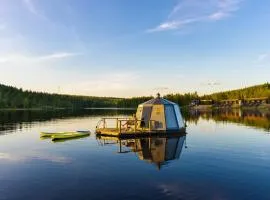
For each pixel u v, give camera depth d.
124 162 20.64
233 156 22.62
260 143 29.42
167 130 36.62
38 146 28.78
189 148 26.42
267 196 13.32
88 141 32.06
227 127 46.88
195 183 15.32
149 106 38.88
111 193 13.81
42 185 15.28
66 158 22.41
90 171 18.12
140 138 33.88
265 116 76.56
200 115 89.56
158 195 13.47
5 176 17.19
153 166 19.33
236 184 15.13
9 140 33.59
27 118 83.00
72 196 13.52
